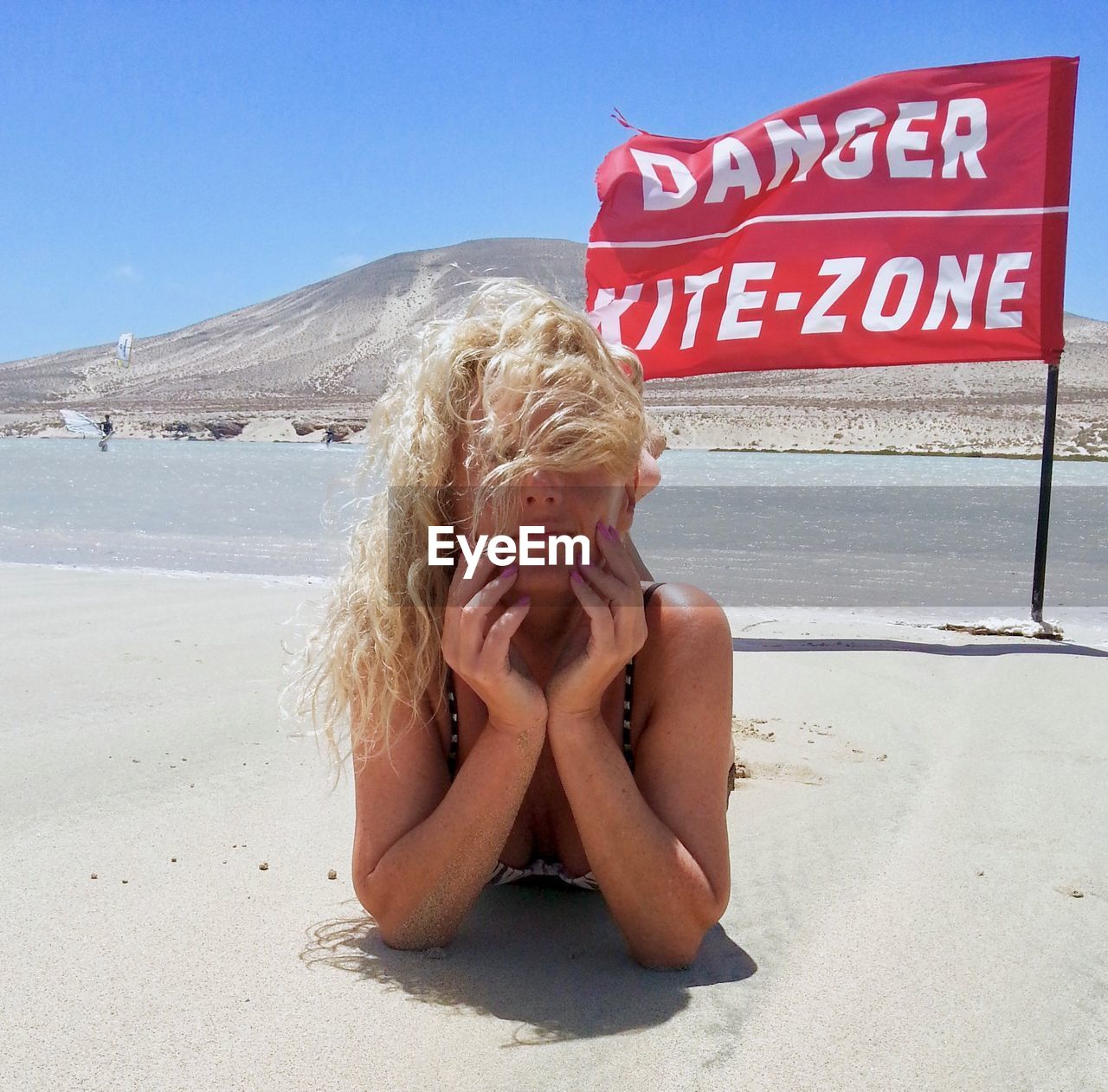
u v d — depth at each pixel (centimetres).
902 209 559
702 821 182
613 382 172
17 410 12662
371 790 188
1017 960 195
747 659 486
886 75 563
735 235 564
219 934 198
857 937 204
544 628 177
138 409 12319
